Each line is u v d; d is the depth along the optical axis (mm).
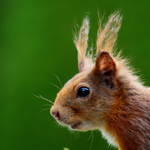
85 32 2271
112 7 2490
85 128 2244
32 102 2484
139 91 2244
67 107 2238
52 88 2490
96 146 2408
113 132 2246
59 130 2420
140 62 2414
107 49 2252
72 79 2248
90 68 2256
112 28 2250
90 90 2238
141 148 2232
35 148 2420
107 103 2240
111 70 2242
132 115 2236
